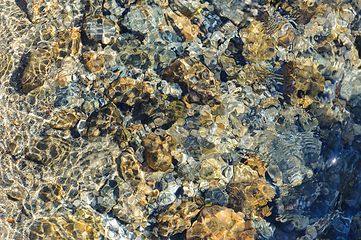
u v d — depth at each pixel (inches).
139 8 70.3
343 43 72.5
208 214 66.7
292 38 71.5
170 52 70.5
